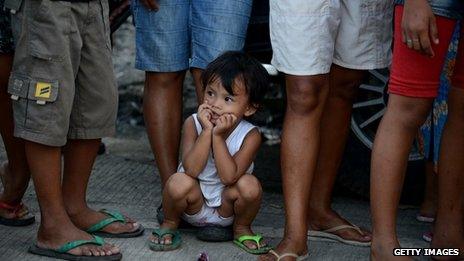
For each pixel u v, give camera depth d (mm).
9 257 3709
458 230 3781
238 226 3961
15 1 3529
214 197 3934
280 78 4902
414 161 4605
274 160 5723
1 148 5578
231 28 4027
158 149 4230
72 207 3945
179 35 4129
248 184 3842
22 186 4051
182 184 3834
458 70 3662
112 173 5180
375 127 4781
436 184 4418
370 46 3898
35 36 3502
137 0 4148
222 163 3799
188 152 3916
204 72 3891
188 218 3984
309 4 3617
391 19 3939
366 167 4758
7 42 3752
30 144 3613
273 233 4199
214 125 3842
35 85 3521
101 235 3998
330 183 4113
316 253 3922
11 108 3900
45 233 3711
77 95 3754
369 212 4648
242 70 3826
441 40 3453
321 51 3646
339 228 4070
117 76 6730
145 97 4270
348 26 3854
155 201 4672
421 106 3502
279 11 3682
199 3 4043
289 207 3705
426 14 3297
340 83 3986
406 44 3373
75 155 3885
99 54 3734
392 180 3525
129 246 3908
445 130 3764
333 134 4051
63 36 3518
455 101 3689
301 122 3701
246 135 3908
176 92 4242
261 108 3971
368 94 4766
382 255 3527
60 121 3572
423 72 3461
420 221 4480
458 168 3736
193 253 3859
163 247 3854
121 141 6172
